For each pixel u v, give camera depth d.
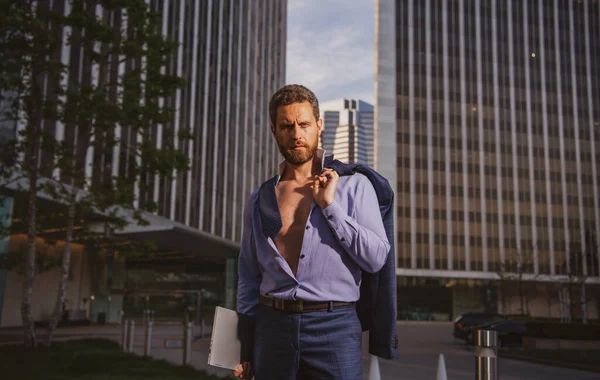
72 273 32.56
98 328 28.62
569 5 77.19
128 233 26.48
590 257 64.81
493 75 73.75
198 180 37.78
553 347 20.44
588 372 14.79
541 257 70.00
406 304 66.38
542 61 75.31
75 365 9.95
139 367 10.77
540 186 72.12
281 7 66.38
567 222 71.81
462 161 70.75
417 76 71.81
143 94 14.98
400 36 72.44
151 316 33.62
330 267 2.09
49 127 21.61
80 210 15.34
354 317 2.12
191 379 9.34
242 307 2.38
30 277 14.48
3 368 10.05
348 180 2.18
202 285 59.47
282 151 2.23
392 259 2.16
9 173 14.72
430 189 69.12
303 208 2.18
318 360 2.07
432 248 67.69
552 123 74.12
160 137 32.03
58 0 22.28
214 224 40.47
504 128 72.69
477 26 74.44
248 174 49.84
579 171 73.50
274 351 2.13
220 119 42.78
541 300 69.12
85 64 23.64
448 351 20.70
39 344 15.12
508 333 22.98
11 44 13.55
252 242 2.35
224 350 2.30
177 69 35.38
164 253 46.47
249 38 51.62
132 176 15.53
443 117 71.38
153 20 14.78
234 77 46.56
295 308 2.09
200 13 39.50
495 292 68.31
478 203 70.06
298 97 2.21
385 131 69.69
